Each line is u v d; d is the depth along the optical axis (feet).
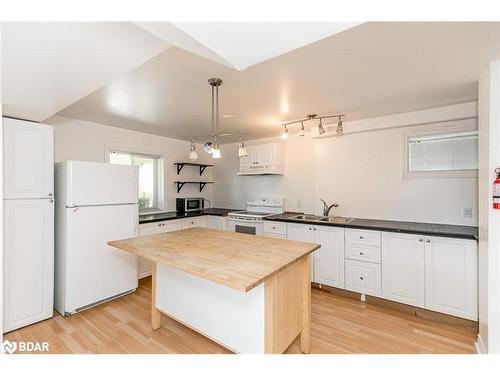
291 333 5.84
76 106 9.17
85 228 8.67
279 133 13.82
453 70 6.32
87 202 8.72
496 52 5.43
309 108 9.39
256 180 15.62
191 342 6.80
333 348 6.51
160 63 5.94
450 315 7.73
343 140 11.99
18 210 7.39
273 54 4.42
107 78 5.53
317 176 12.85
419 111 9.68
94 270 8.89
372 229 9.15
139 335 7.13
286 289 5.64
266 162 13.89
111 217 9.43
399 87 7.43
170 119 10.94
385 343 6.75
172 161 15.16
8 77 5.36
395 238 8.69
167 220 12.66
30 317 7.62
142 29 3.92
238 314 5.64
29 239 7.61
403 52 5.45
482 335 6.34
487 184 5.81
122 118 10.77
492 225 5.61
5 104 6.86
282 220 11.68
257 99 8.41
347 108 9.37
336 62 5.90
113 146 12.23
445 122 9.46
